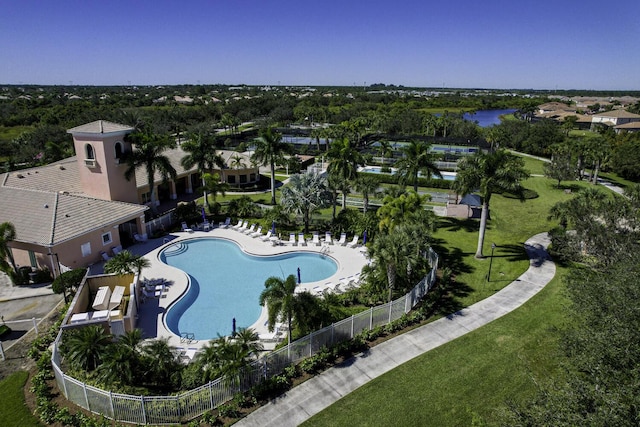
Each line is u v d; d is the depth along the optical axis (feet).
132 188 136.56
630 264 60.08
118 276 85.66
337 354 70.28
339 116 442.50
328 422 56.08
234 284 99.35
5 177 130.21
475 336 76.18
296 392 61.62
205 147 149.79
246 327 79.61
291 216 137.18
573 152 217.36
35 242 96.17
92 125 127.75
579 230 101.24
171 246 122.01
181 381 60.13
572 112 513.86
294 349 66.23
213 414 56.70
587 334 48.91
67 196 113.09
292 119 463.42
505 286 96.53
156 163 134.62
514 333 77.15
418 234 93.35
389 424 55.88
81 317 70.13
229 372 57.52
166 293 91.20
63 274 88.58
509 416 42.09
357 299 87.35
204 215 136.67
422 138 295.89
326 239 122.72
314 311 70.54
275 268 108.47
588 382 45.60
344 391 61.98
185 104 532.32
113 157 128.06
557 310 85.40
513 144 314.55
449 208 151.33
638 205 100.68
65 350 63.98
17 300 88.99
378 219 124.26
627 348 43.75
